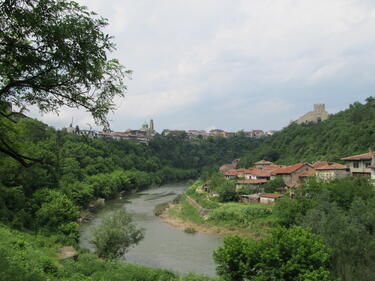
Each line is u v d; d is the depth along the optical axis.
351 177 49.12
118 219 33.44
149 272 28.16
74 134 112.12
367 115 98.50
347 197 39.75
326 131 111.19
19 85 7.70
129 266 29.69
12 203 40.19
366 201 36.34
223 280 24.38
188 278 28.14
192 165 185.75
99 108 8.41
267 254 21.28
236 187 76.44
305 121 166.62
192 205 75.50
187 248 43.22
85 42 7.50
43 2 6.95
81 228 53.19
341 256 21.23
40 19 7.02
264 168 93.19
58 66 7.62
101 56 7.80
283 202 47.91
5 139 9.53
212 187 82.94
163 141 194.50
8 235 28.47
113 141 147.88
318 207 34.72
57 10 7.18
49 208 41.62
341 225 25.72
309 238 21.95
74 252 32.50
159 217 65.75
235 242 23.64
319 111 164.62
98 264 27.94
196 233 52.22
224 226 53.75
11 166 37.91
